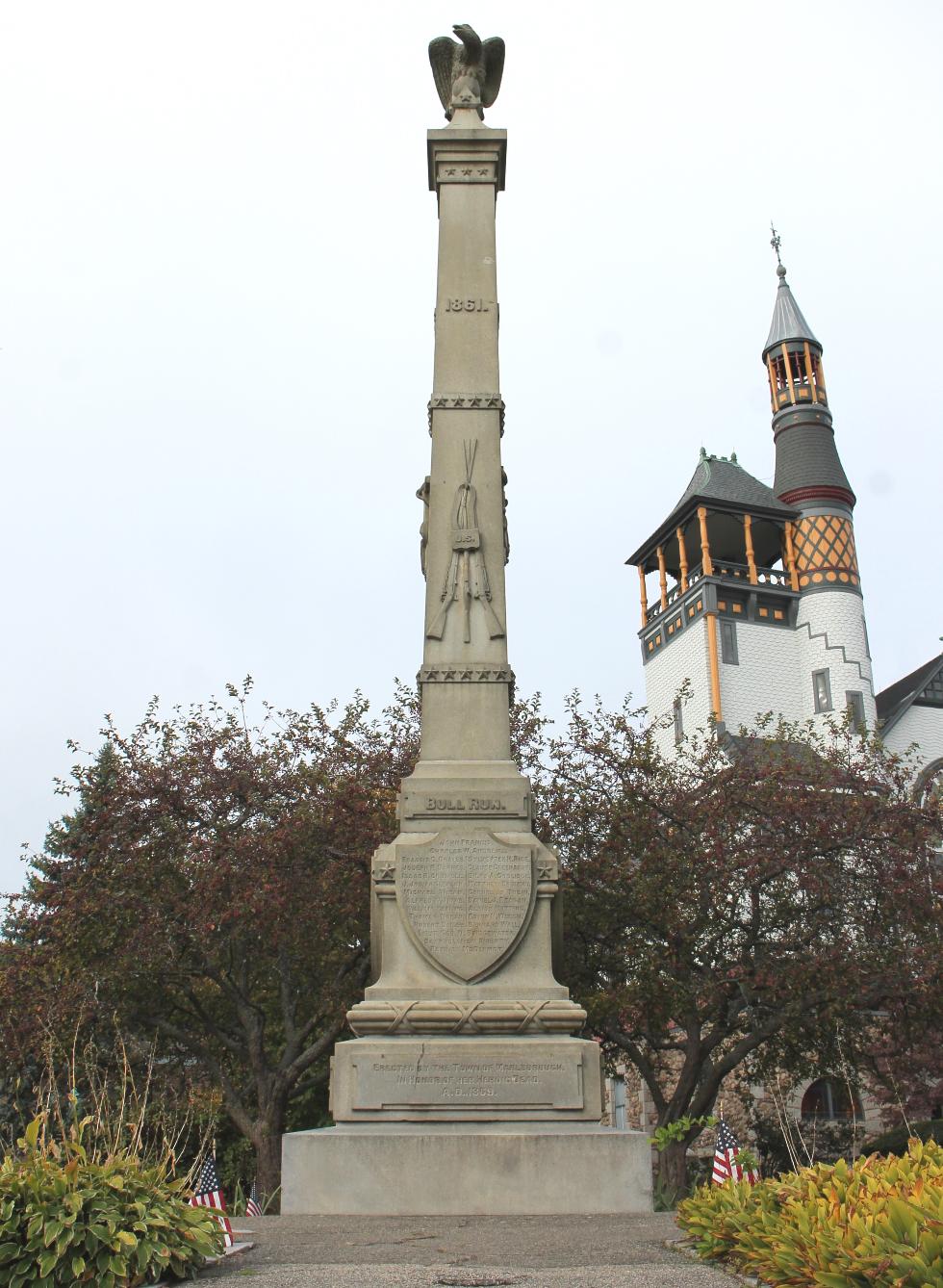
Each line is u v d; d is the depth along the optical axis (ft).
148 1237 20.72
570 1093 34.01
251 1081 83.41
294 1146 32.09
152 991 74.13
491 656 41.24
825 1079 90.79
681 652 180.75
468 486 43.14
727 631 174.19
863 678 172.86
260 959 78.02
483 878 37.27
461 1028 35.24
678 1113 70.74
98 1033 70.38
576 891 73.36
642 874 71.20
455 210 46.88
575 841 76.33
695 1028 72.54
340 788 71.26
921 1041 77.82
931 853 75.56
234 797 74.69
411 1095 33.83
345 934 71.56
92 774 79.15
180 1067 77.30
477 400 44.16
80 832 75.87
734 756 83.92
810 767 79.41
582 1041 34.76
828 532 179.52
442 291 45.73
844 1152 93.91
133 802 74.23
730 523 186.50
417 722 83.25
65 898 71.15
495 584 42.04
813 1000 69.36
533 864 37.58
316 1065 88.89
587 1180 31.83
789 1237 19.20
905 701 174.91
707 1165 83.05
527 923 36.96
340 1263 22.84
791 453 186.19
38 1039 61.21
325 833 70.74
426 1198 31.63
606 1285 19.76
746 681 172.35
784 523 182.60
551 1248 24.59
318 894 68.39
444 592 41.91
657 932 72.23
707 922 72.69
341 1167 31.94
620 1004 67.51
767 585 176.14
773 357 194.49
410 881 37.22
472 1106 33.76
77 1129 23.91
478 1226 28.35
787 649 176.65
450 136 47.52
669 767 81.97
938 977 68.59
